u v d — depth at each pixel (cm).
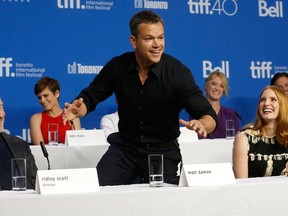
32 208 320
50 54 856
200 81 920
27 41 847
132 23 445
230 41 932
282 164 489
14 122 839
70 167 642
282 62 952
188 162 666
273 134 492
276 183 361
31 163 491
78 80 868
